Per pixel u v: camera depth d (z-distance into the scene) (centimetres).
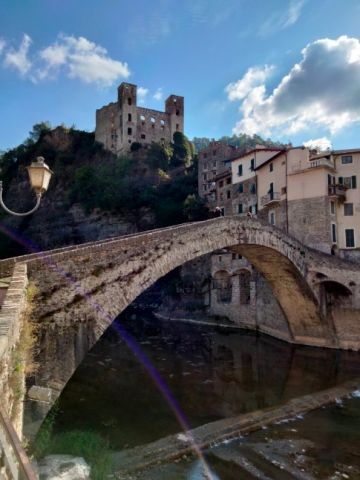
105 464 1360
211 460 1502
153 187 7944
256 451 1586
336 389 2370
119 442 1653
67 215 8194
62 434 1611
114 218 7694
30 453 1212
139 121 9606
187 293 5834
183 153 9838
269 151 5088
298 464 1488
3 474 412
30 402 1268
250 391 2439
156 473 1388
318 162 4012
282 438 1714
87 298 1605
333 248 3956
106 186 7981
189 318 5544
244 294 4797
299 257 3238
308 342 3675
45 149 9756
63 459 1291
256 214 4931
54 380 1421
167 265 2061
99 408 2075
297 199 4172
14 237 8506
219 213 3491
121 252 1798
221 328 4809
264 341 3941
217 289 5241
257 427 1819
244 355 3406
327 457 1548
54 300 1480
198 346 3809
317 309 3422
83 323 1570
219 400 2264
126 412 2030
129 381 2623
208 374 2833
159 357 3362
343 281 3291
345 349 3366
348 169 4138
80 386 2478
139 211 7638
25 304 1216
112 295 1717
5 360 679
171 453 1524
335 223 4056
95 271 1661
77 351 1523
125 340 4134
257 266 3422
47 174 1148
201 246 2325
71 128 10425
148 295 7006
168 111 10244
